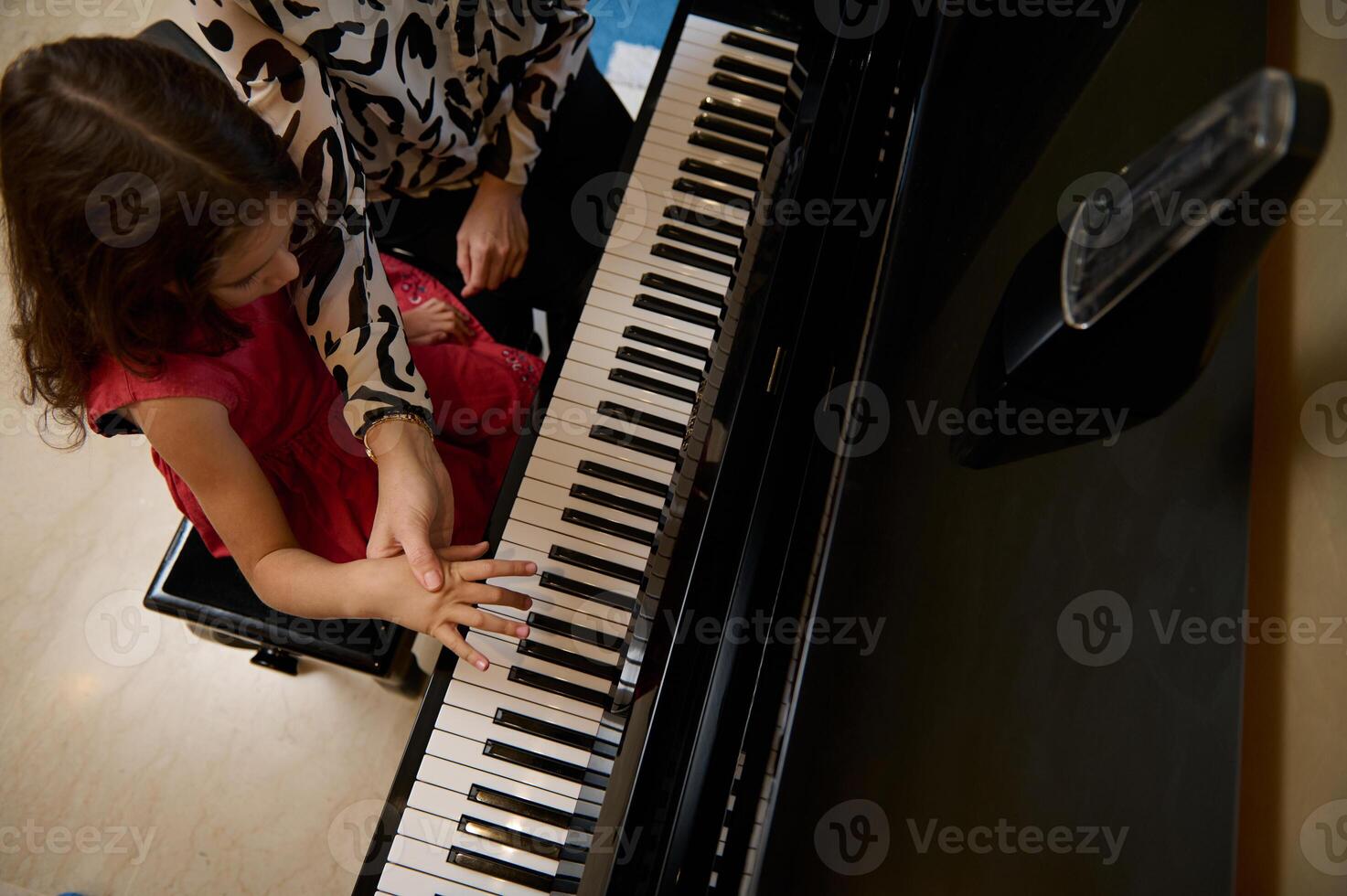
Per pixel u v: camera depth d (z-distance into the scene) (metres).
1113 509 0.91
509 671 1.19
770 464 1.02
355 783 1.87
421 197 1.68
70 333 1.01
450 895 1.13
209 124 0.92
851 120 1.15
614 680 1.20
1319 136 0.59
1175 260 0.68
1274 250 0.99
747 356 1.07
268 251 1.00
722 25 1.49
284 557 1.14
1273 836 0.87
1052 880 0.85
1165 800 0.86
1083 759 0.87
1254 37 1.03
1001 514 0.91
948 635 0.89
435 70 1.38
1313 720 0.85
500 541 1.24
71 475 2.01
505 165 1.59
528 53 1.46
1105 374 0.80
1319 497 0.89
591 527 1.26
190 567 1.47
